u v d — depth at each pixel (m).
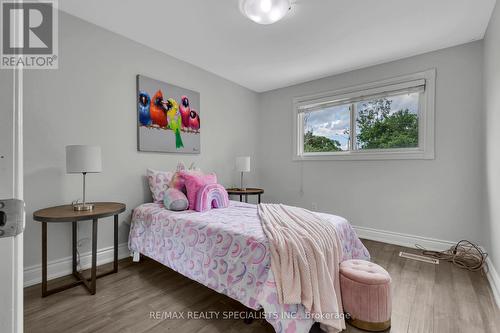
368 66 3.28
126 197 2.57
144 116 2.69
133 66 2.61
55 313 1.61
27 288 1.92
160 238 2.13
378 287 1.44
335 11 2.10
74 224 2.16
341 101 3.54
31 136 1.97
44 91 2.03
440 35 2.49
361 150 3.41
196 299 1.80
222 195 2.51
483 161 2.48
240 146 4.04
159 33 2.48
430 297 1.83
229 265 1.58
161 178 2.68
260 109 4.42
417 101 3.01
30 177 1.97
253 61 3.13
